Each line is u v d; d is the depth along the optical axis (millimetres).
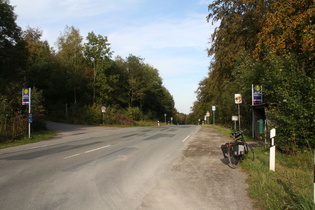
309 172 6949
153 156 10344
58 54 49625
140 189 5852
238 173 7414
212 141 16203
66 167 8133
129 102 64312
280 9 11578
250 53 19531
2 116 17500
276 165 7875
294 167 7695
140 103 73188
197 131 26656
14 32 31000
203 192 5633
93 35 46938
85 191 5656
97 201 5020
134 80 62062
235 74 19828
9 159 9703
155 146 13555
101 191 5668
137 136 19891
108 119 41750
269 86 11172
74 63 46375
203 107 54562
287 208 4375
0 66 30750
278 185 5812
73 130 26969
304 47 9805
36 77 47250
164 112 98625
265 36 12836
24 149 12781
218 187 6008
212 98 43969
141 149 12352
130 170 7770
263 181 5992
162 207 4730
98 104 43938
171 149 12414
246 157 9117
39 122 23234
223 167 8250
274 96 10477
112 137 18969
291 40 11008
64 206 4727
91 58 48281
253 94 13352
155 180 6645
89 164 8625
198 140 16844
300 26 10539
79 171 7574
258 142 13188
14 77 31719
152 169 7938
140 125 48719
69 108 46781
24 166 8305
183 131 26531
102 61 47531
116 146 13477
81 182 6375
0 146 14352
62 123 37219
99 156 10250
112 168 8023
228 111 28688
